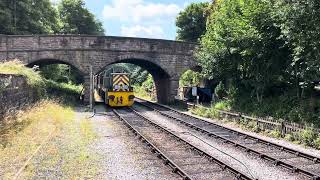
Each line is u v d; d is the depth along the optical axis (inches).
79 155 594.9
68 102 1535.4
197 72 1903.3
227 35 1118.4
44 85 1291.8
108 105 1593.3
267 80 1091.3
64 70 2532.0
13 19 1882.4
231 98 1255.5
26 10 1929.1
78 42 1599.4
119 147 683.4
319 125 815.1
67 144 676.7
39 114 903.7
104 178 477.7
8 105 824.9
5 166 497.4
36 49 1550.2
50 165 518.0
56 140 701.9
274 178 489.7
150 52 1688.0
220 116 1160.2
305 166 560.1
